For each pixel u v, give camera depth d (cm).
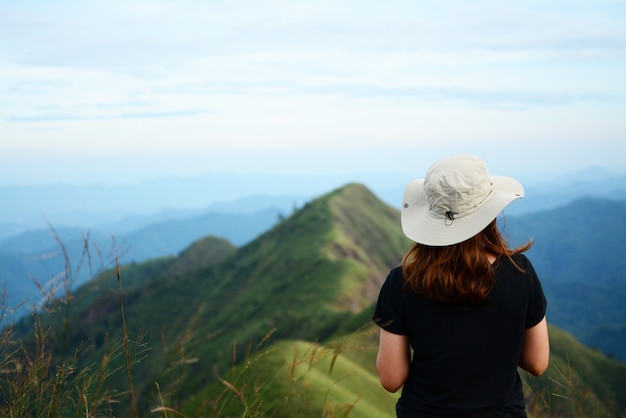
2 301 243
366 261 12450
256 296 10550
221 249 19800
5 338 241
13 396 238
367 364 1812
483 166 252
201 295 12481
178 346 300
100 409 251
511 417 241
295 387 431
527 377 352
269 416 352
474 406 239
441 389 243
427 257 247
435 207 247
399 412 256
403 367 258
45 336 246
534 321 249
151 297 12269
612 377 4881
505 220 255
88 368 249
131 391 264
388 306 257
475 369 239
